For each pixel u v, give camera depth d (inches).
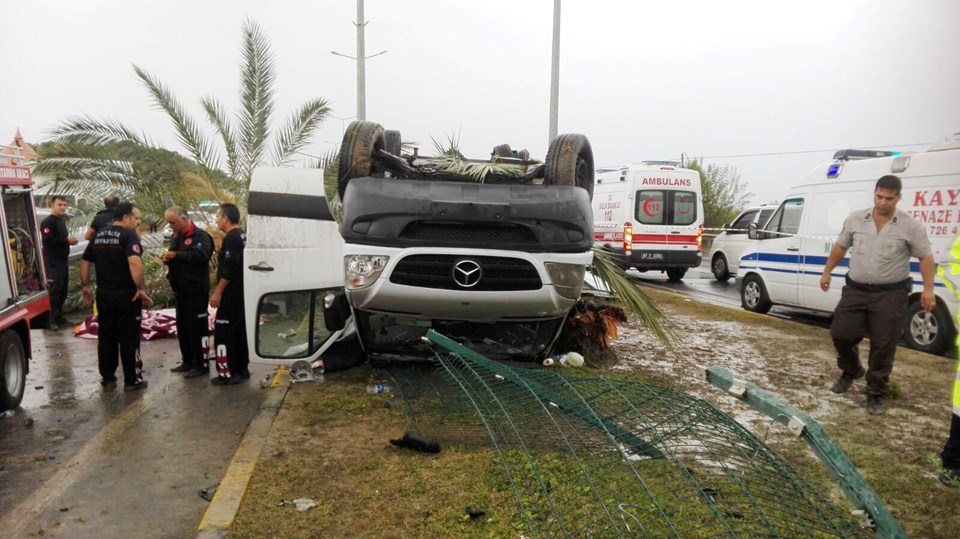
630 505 117.4
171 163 445.1
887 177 206.4
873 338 212.2
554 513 123.7
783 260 397.7
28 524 140.1
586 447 144.9
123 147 431.2
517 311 215.5
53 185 415.8
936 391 237.9
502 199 211.9
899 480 159.8
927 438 189.2
